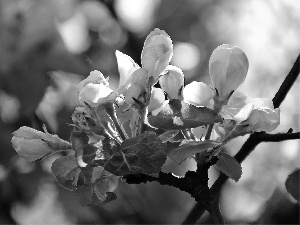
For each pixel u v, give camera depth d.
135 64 0.35
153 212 0.65
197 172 0.36
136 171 0.33
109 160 0.33
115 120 0.35
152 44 0.35
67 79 0.59
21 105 0.57
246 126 0.35
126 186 0.64
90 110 0.35
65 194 0.61
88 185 0.35
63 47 0.59
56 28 0.59
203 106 0.35
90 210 0.62
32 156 0.36
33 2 0.59
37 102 0.57
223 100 0.35
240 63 0.35
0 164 0.59
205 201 0.36
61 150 0.36
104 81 0.35
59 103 0.59
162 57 0.35
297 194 0.35
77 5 0.66
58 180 0.36
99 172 0.36
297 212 0.60
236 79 0.35
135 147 0.33
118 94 0.35
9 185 0.59
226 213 0.66
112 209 0.63
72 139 0.34
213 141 0.33
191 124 0.33
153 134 0.33
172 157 0.33
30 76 0.58
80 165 0.33
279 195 0.61
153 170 0.33
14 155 0.59
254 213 0.65
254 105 0.36
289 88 0.42
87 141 0.34
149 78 0.35
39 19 0.59
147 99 0.35
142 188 0.66
